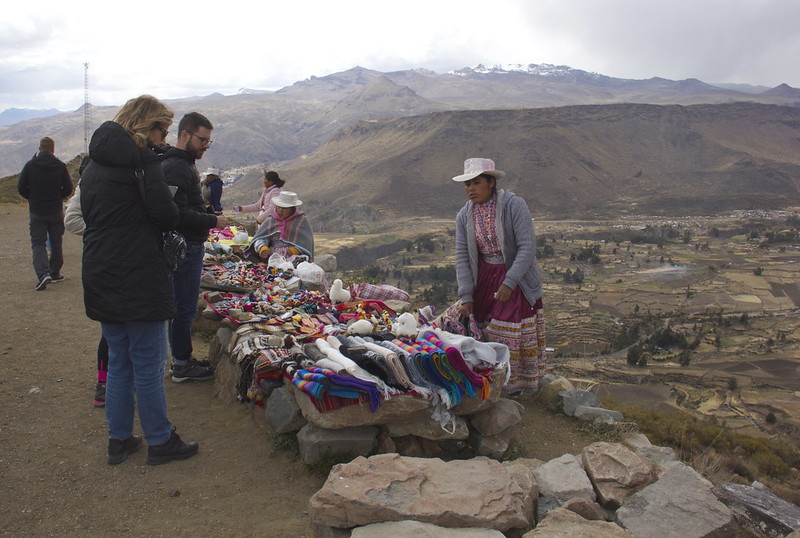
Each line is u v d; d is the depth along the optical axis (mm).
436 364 3887
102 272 3365
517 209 4840
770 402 66375
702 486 3576
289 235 8500
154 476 3658
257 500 3459
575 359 80875
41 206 8133
